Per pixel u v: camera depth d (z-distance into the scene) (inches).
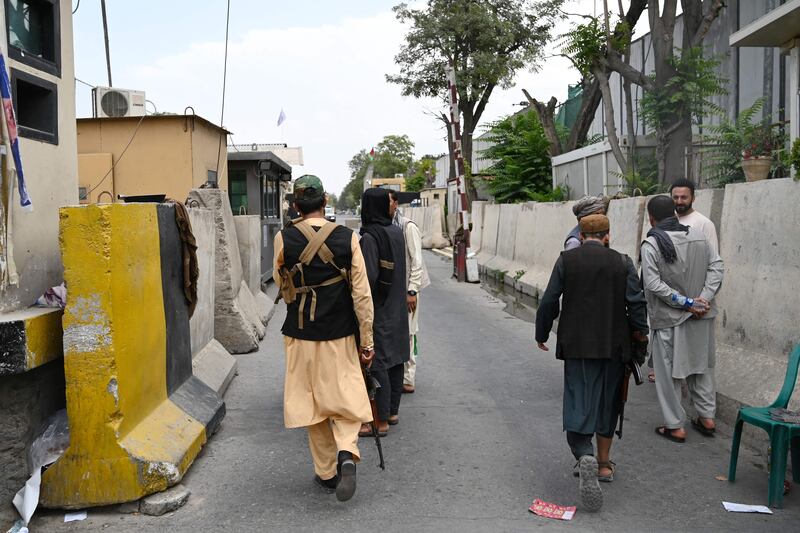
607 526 165.6
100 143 457.7
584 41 573.3
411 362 282.8
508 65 1151.0
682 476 197.5
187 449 192.7
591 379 181.8
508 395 281.7
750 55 585.9
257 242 482.9
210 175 502.3
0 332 151.7
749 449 219.5
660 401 227.9
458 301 565.0
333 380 173.3
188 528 162.7
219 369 283.1
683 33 630.5
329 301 174.1
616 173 597.0
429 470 202.4
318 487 188.4
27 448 164.1
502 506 177.5
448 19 1122.7
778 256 242.7
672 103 553.9
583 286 182.2
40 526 162.1
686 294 223.1
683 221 256.8
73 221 161.8
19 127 177.3
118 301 167.5
